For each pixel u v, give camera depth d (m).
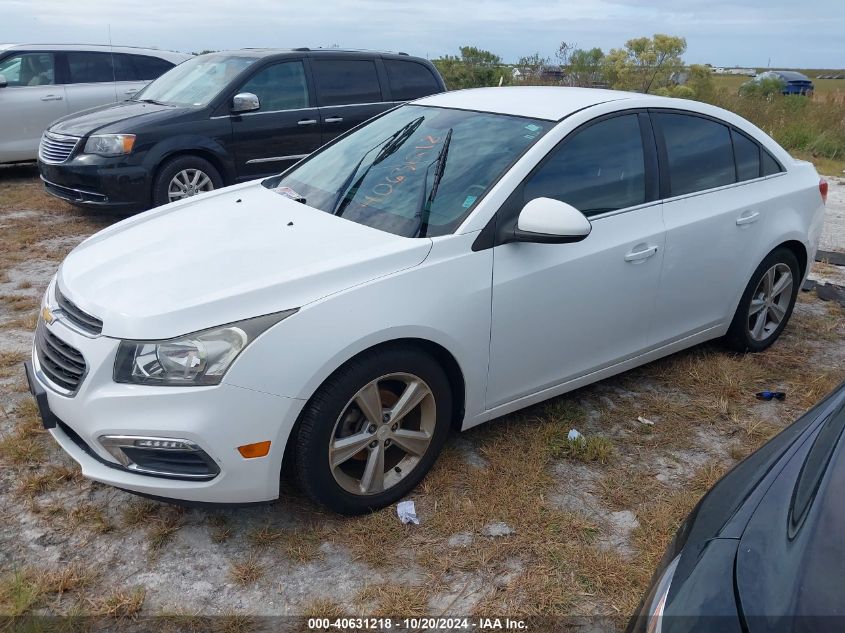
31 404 3.76
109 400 2.60
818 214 4.72
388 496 3.04
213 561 2.77
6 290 5.44
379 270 2.88
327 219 3.33
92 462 2.75
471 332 3.08
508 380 3.34
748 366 4.49
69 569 2.69
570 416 3.83
